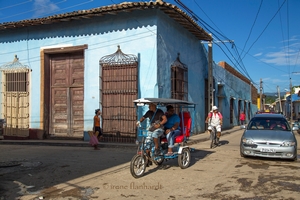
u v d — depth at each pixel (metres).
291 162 8.98
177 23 15.12
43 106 15.09
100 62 13.67
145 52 12.90
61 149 11.84
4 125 15.82
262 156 9.09
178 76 15.13
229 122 28.06
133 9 12.66
